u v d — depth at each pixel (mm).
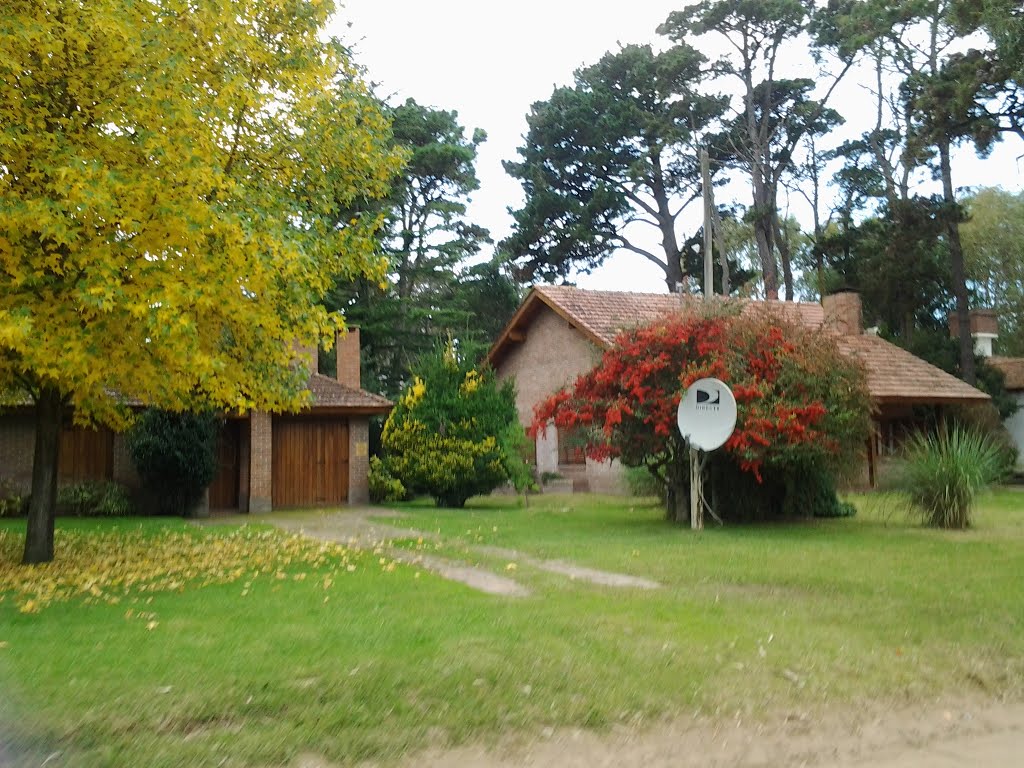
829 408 15117
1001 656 7219
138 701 5312
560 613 8055
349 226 12391
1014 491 24688
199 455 18797
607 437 15836
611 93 42406
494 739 5184
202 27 10711
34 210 9109
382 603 8492
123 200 9727
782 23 37000
